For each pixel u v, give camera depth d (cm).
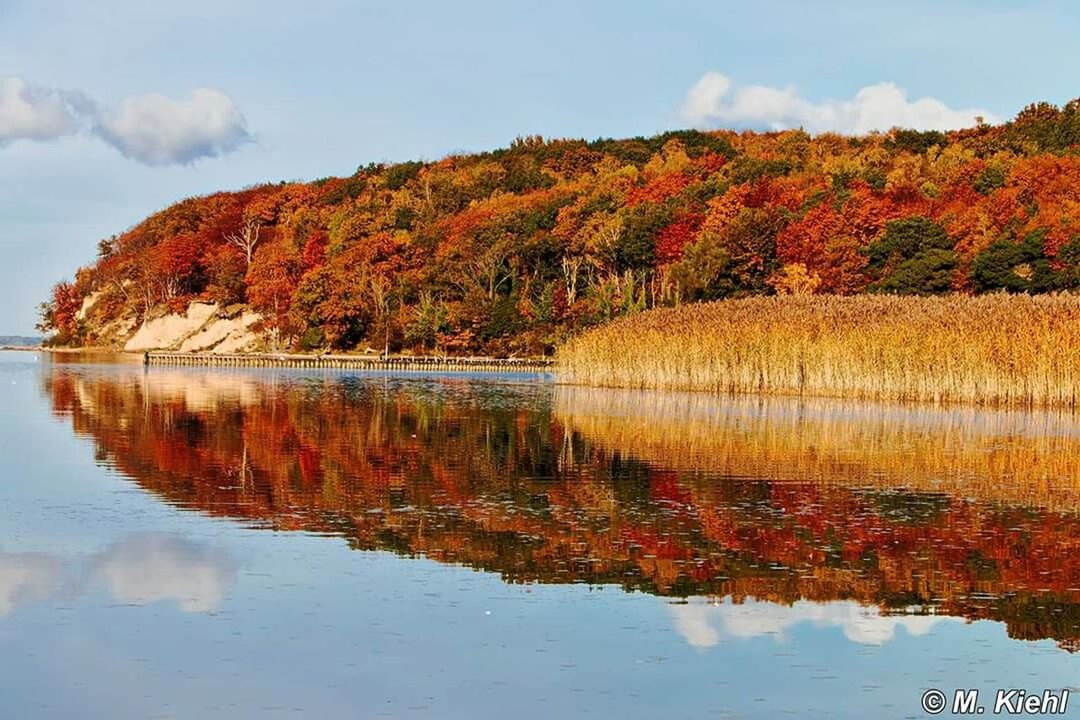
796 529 2278
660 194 13038
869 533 2244
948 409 5116
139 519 2325
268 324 13725
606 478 2945
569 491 2725
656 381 6512
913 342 5488
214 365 11594
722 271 10412
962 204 10862
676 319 6650
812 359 5812
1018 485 2866
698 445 3678
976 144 13888
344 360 11112
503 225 12744
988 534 2247
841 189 11838
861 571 1945
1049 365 5084
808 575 1916
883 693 1402
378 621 1641
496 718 1306
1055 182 11094
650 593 1802
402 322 11981
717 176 13512
